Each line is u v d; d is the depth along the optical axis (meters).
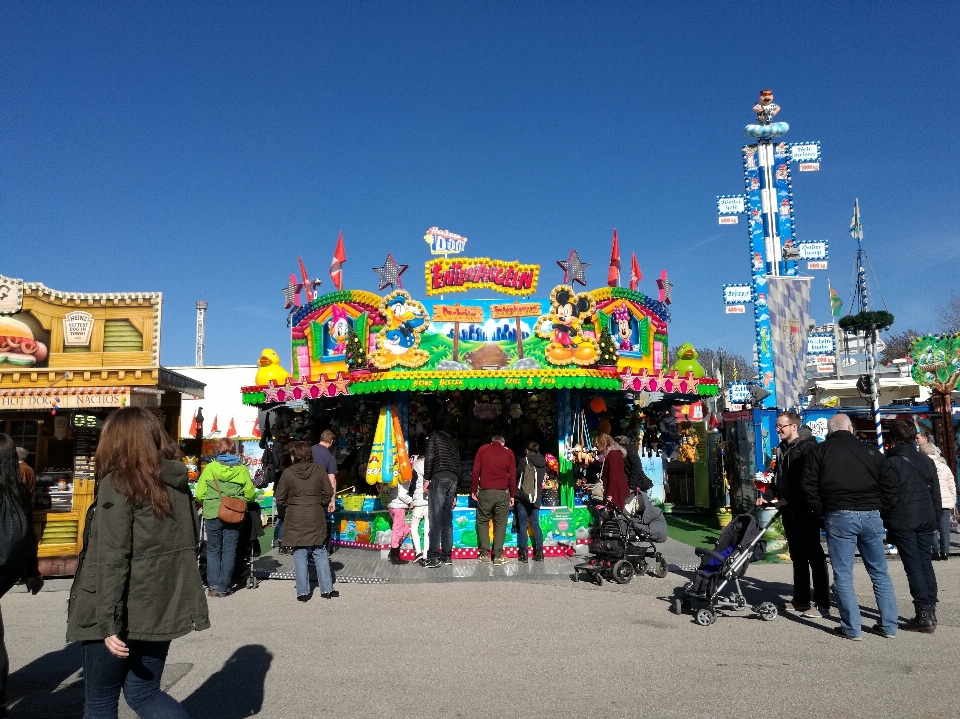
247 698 4.86
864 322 10.38
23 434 10.71
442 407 12.80
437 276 11.84
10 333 10.06
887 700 4.65
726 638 6.24
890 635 6.14
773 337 14.55
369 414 12.73
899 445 7.25
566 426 11.79
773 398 14.37
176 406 11.62
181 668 5.52
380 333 11.29
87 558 3.34
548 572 9.51
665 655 5.73
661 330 13.43
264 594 8.48
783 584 8.55
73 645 6.31
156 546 3.43
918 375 13.02
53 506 9.89
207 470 8.55
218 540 8.51
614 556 8.80
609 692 4.89
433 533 10.00
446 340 11.51
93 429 9.98
